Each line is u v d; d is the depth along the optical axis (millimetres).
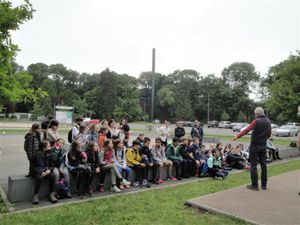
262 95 76500
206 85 78000
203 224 4391
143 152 7672
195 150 8773
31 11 5438
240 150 10602
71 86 88875
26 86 5641
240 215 4633
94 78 86000
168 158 8266
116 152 7164
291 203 5266
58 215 4738
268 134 6312
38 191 5586
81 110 64625
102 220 4516
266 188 6348
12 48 5281
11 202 5512
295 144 16047
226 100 73000
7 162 10281
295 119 16828
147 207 5211
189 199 5504
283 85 16766
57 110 27781
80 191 6184
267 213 4730
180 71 88562
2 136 20281
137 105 58125
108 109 67312
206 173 8516
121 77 78438
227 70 81875
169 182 7727
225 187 7012
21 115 58094
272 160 12094
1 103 5367
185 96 78750
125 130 9570
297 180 7328
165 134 11125
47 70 86312
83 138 7660
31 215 4703
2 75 5055
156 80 93000
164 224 4387
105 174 6672
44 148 5863
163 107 81875
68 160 6227
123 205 5328
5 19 5070
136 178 7258
